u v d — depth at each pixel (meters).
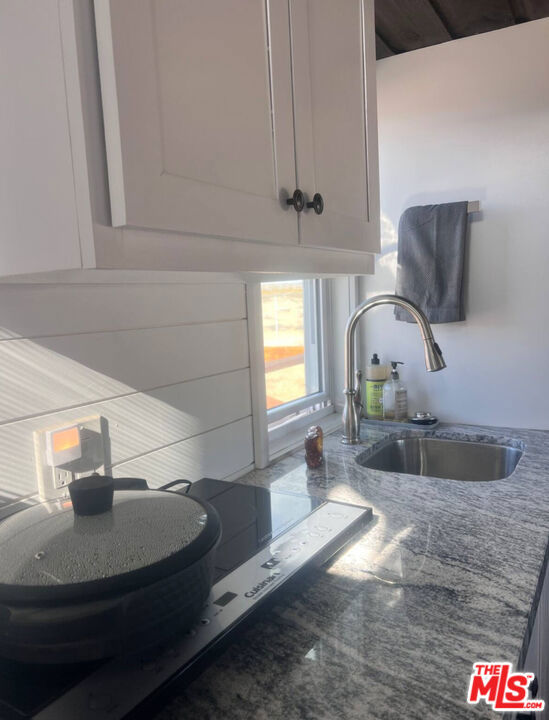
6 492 0.86
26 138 0.66
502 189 1.71
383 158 1.88
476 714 0.58
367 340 2.00
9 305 0.85
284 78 0.88
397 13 1.70
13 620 0.55
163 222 0.65
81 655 0.56
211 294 1.28
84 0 0.59
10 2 0.64
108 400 1.03
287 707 0.60
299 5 0.92
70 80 0.59
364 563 0.92
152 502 0.72
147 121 0.63
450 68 1.74
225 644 0.66
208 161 0.72
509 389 1.78
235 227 0.77
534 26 1.61
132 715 0.55
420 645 0.70
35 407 0.90
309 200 0.95
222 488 1.20
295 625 0.75
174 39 0.67
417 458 1.79
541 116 1.64
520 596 0.81
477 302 1.79
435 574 0.88
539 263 1.69
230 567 0.83
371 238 1.19
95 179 0.60
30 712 0.55
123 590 0.56
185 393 1.21
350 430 1.65
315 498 1.13
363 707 0.60
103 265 0.61
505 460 1.66
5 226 0.72
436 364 1.43
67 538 0.63
